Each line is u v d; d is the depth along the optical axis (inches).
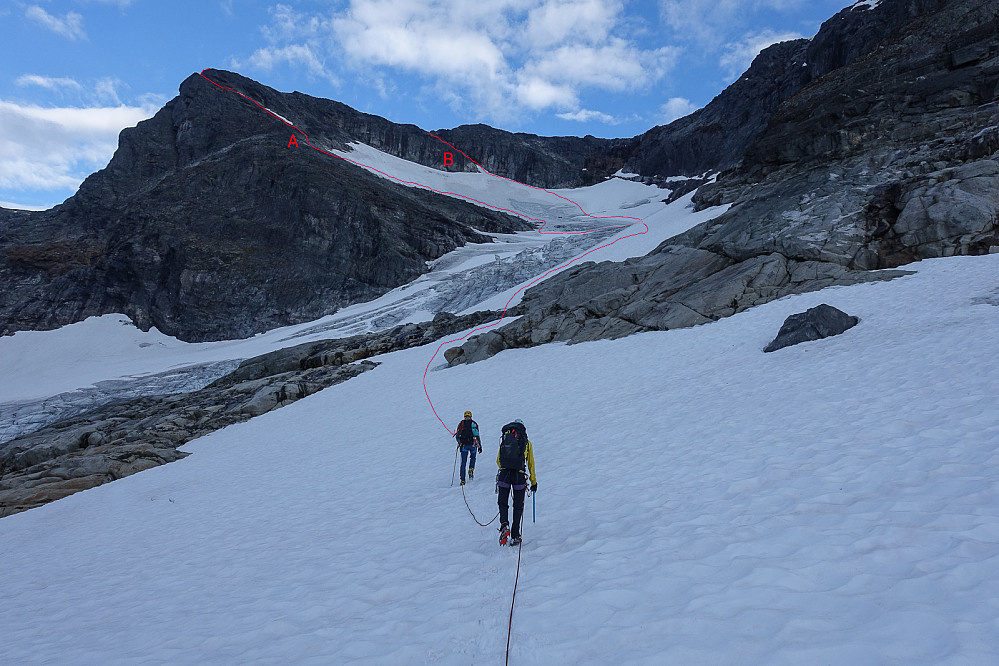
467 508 348.8
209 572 330.6
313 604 234.2
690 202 2522.1
